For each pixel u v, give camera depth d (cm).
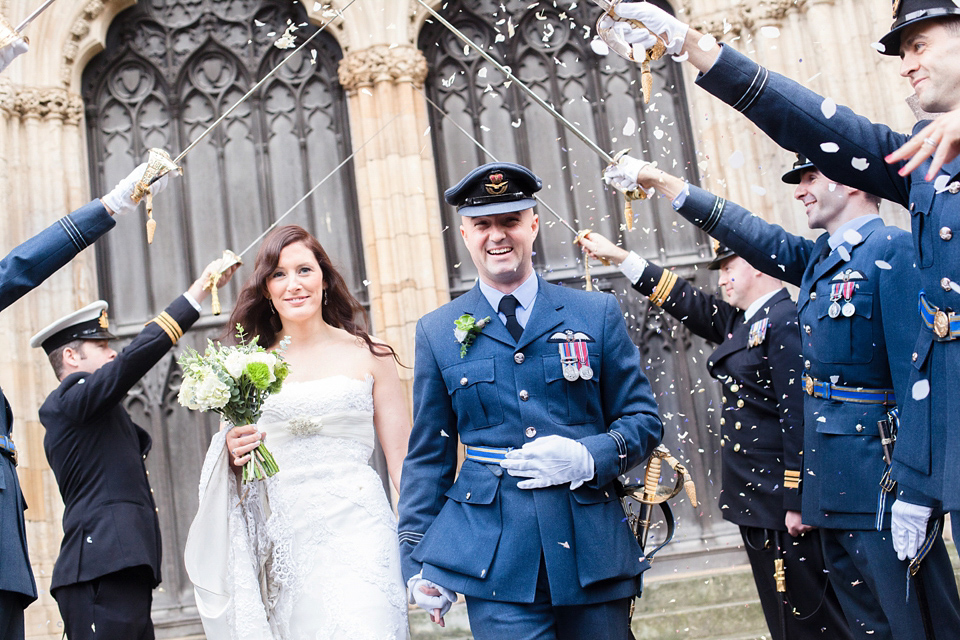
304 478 342
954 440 227
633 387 296
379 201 659
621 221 693
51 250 327
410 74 674
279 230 374
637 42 264
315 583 329
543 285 304
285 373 336
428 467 304
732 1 663
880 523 305
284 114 711
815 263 341
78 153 674
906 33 237
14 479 316
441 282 661
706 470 649
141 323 680
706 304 445
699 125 682
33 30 667
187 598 638
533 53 718
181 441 660
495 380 288
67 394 400
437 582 280
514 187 296
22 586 301
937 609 298
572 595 268
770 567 403
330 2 687
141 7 716
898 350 302
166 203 698
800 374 389
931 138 206
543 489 277
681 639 513
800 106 253
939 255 235
